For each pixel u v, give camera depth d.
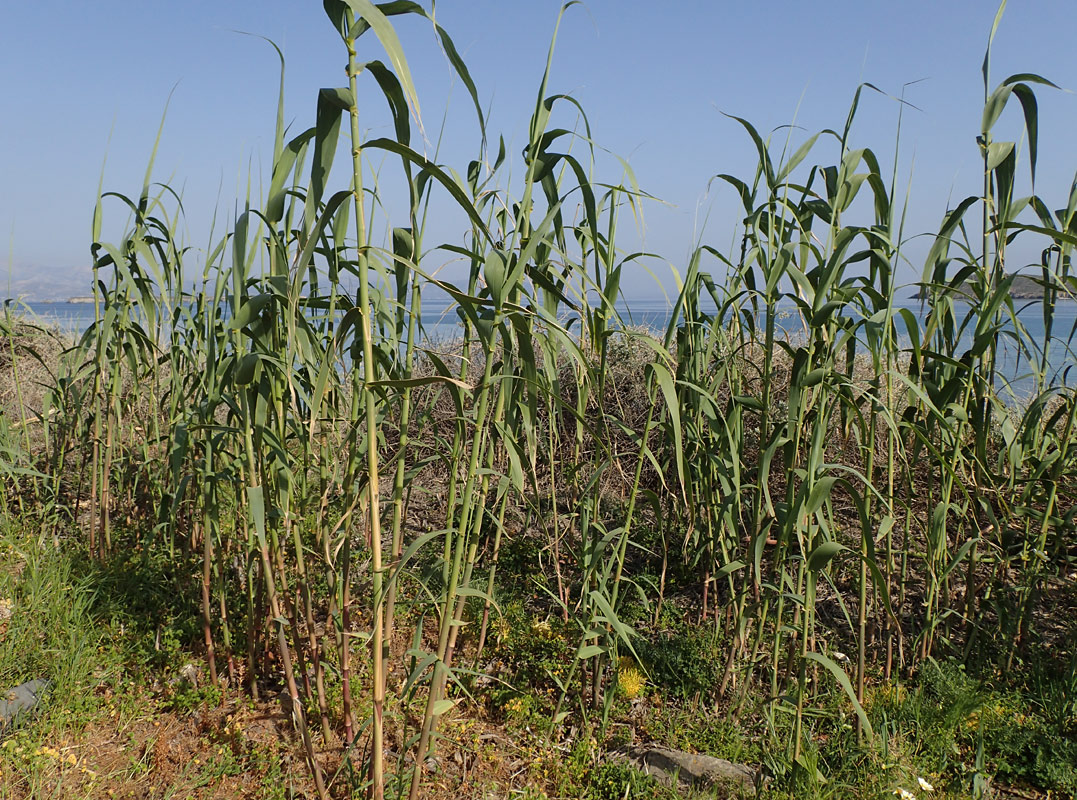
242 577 3.88
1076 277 2.98
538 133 2.56
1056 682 3.23
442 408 5.90
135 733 3.01
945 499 3.24
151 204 3.69
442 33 1.85
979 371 3.24
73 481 5.49
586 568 3.08
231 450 3.34
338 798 2.64
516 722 3.13
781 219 3.03
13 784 2.65
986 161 3.04
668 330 2.95
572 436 5.68
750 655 3.49
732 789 2.71
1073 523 3.49
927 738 2.95
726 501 3.08
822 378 2.51
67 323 7.30
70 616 3.55
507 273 2.24
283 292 2.39
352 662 3.48
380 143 1.87
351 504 2.61
